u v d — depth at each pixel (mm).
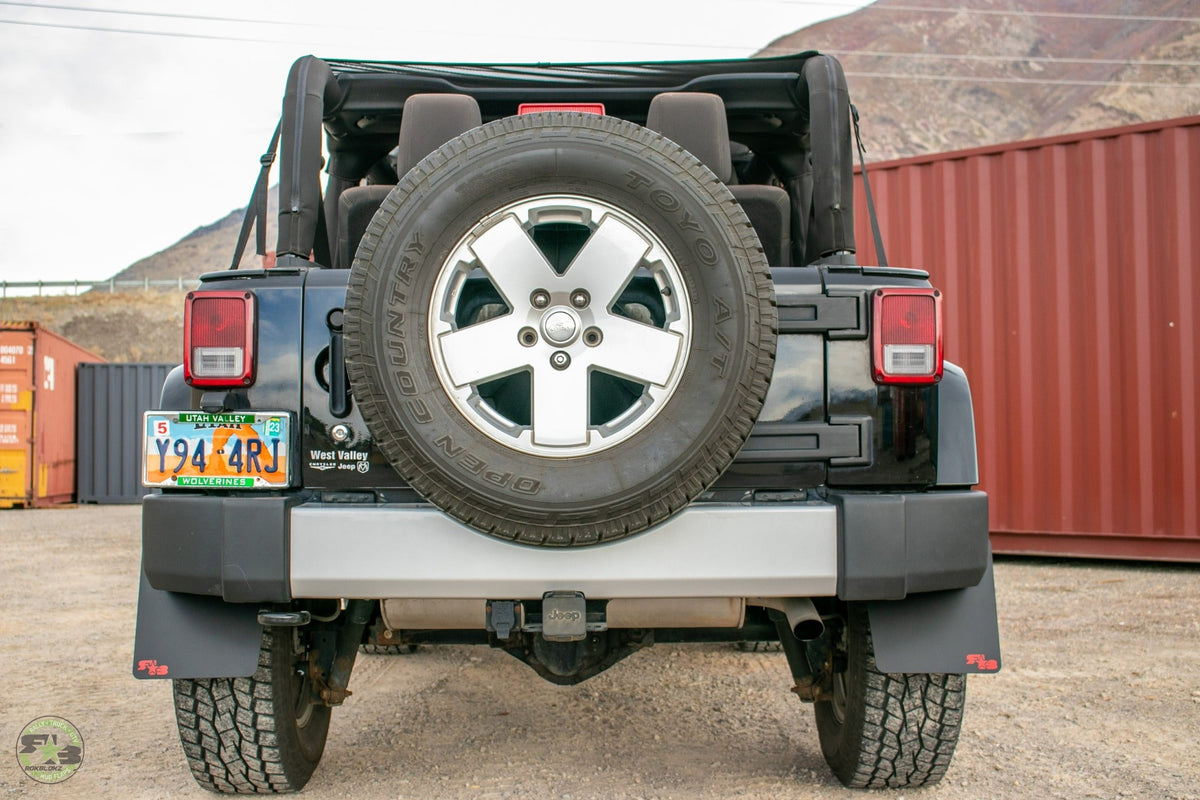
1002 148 7855
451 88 3492
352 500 2303
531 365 2102
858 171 8391
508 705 3639
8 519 13547
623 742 3168
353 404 2312
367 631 2852
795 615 2445
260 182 2941
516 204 2113
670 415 2088
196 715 2471
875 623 2369
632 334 2107
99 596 6445
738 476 2326
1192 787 2715
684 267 2105
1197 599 5930
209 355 2314
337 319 2322
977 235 7941
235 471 2291
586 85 3527
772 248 3125
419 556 2188
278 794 2674
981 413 7918
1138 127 7441
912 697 2455
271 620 2262
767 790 2695
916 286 2395
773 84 3379
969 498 2293
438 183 2104
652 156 2115
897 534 2213
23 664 4383
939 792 2672
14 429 15906
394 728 3338
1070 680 3924
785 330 2336
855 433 2340
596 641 2734
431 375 2088
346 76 3404
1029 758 2967
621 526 2100
